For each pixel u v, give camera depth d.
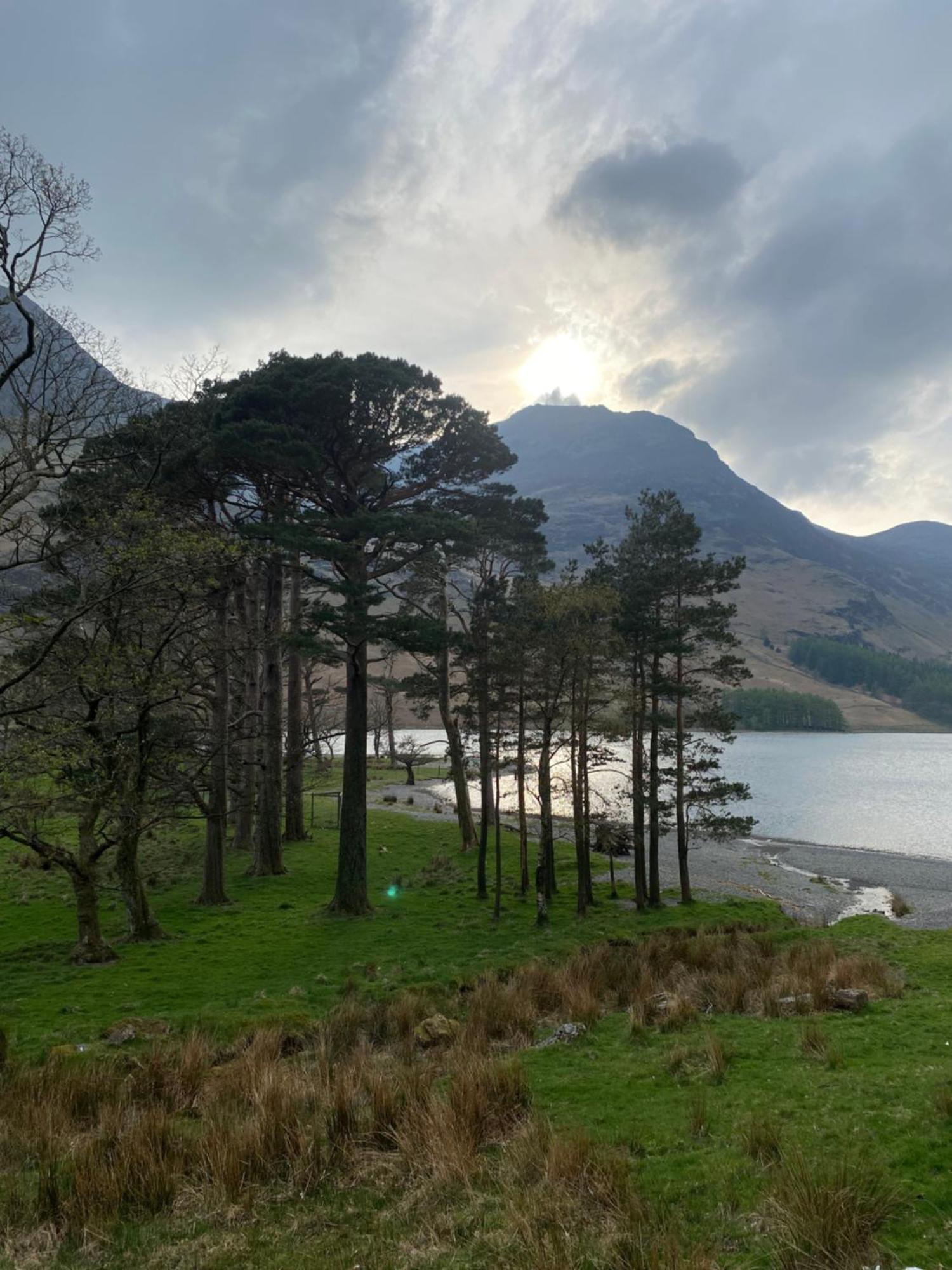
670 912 29.16
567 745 31.67
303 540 22.53
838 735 190.38
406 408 24.45
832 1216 6.17
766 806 70.00
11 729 17.81
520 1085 10.31
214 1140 8.70
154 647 22.00
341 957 21.25
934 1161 7.30
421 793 70.06
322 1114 9.59
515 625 28.36
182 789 24.09
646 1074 10.97
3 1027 14.52
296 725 41.91
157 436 21.77
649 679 32.94
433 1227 7.04
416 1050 13.79
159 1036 14.10
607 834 42.19
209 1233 7.23
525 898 30.67
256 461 23.12
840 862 45.22
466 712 37.62
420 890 31.80
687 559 31.77
